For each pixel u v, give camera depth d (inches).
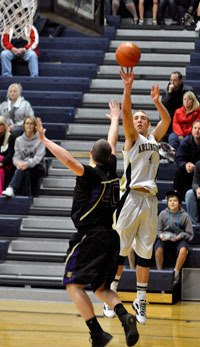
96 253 262.8
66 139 517.3
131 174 312.8
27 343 292.7
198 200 430.3
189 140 446.6
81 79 561.0
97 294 268.4
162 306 386.6
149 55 589.9
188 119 474.9
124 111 295.7
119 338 306.7
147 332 318.3
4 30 371.6
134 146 309.9
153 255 418.0
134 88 558.3
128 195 314.3
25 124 463.2
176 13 631.2
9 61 575.2
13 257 426.6
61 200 461.7
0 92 542.3
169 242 411.2
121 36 616.7
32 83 561.0
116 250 268.5
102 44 605.0
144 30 621.6
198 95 535.5
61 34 628.1
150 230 316.5
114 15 637.9
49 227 446.3
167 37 610.9
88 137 516.4
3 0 368.8
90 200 265.0
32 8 369.1
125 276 389.7
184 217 414.0
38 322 335.9
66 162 261.1
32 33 575.5
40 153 463.2
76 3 261.0
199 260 410.0
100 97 548.7
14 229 443.2
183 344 295.9
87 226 265.7
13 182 456.1
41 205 461.1
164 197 457.7
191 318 353.7
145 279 318.0
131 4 634.8
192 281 408.5
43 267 415.2
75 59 593.6
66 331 317.1
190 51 595.8
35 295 398.3
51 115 531.5
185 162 443.5
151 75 569.3
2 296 400.2
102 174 266.8
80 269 261.9
